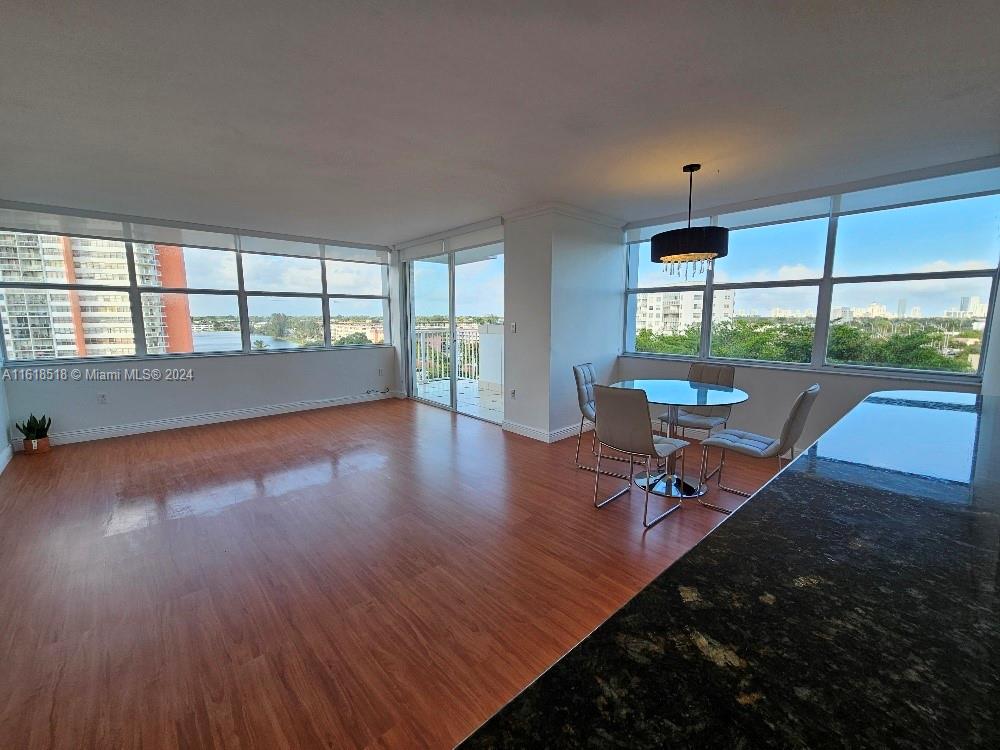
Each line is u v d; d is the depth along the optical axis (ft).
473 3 4.86
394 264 21.86
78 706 4.82
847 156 9.50
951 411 6.70
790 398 12.92
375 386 22.15
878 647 1.81
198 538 8.41
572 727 1.42
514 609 6.43
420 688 5.09
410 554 7.88
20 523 9.00
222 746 4.41
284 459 13.01
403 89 6.73
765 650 1.79
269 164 9.94
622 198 12.89
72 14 4.97
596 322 15.66
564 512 9.54
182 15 5.03
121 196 12.51
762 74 6.33
